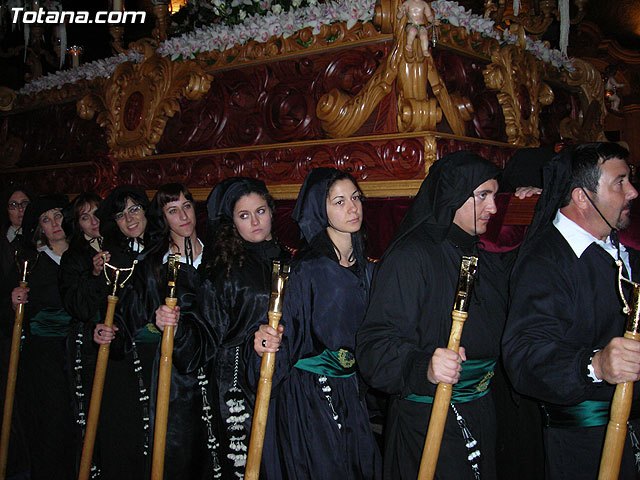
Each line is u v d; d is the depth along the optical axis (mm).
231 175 4043
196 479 3158
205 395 3168
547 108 4500
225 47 4074
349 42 3465
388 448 2441
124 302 3311
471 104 3676
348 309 2670
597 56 10734
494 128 3885
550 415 2234
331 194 2617
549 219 2256
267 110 3902
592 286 2135
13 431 4270
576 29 10695
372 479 2684
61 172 5387
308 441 2596
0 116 6211
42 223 4012
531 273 2154
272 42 3814
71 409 3854
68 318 3924
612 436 1873
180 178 4355
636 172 5551
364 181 3396
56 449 3818
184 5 5559
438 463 2254
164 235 3283
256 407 2486
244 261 2916
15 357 3730
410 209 2426
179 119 4449
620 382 1858
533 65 4137
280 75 3836
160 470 2871
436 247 2350
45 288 3938
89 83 5160
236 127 4086
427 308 2322
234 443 2934
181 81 4336
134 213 3611
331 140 3514
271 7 4012
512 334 2113
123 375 3463
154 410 3139
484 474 2312
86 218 3795
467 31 3646
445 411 2076
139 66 4664
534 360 2033
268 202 2969
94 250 3812
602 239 2221
